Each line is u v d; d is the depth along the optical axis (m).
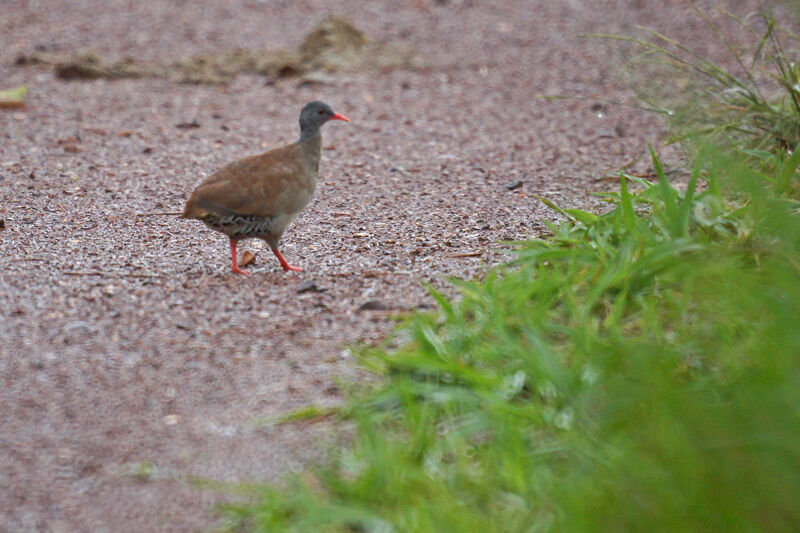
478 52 25.16
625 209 10.02
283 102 21.08
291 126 19.23
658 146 16.58
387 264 11.37
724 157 9.66
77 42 26.44
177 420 8.09
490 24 28.12
